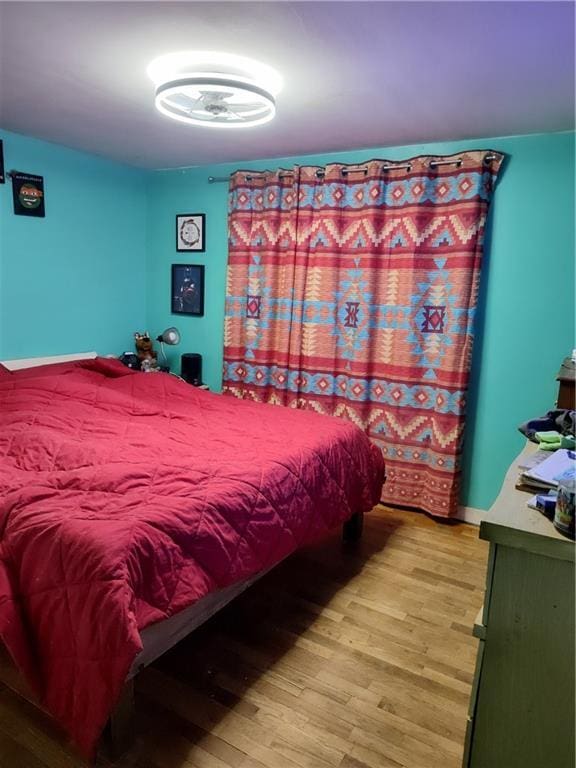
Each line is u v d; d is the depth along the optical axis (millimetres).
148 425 2600
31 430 2275
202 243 3943
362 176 3193
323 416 2887
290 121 2646
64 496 1711
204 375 4129
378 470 2863
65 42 1841
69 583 1424
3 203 3158
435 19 1586
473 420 3100
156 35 1764
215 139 3100
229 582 1752
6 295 3258
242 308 3729
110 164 3799
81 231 3666
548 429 1863
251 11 1575
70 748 1518
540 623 1106
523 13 1537
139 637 1372
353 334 3330
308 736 1608
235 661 1928
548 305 2822
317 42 1767
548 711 1137
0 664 1835
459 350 2975
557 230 2746
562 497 1061
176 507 1680
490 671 1175
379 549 2812
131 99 2443
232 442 2377
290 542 2064
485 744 1217
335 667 1915
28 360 3367
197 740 1574
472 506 3162
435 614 2258
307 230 3389
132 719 1531
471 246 2875
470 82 2068
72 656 1395
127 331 4172
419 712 1721
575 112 2381
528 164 2771
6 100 2502
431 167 2967
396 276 3154
